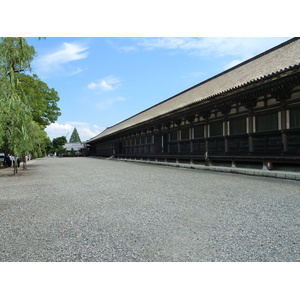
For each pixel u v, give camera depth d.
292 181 10.47
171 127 25.09
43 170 20.67
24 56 7.68
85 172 17.75
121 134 41.16
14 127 15.14
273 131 13.12
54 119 35.53
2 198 8.21
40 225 5.04
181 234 4.32
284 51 16.95
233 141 16.16
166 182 11.21
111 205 6.73
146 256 3.45
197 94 25.53
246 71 19.73
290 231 4.35
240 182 10.53
